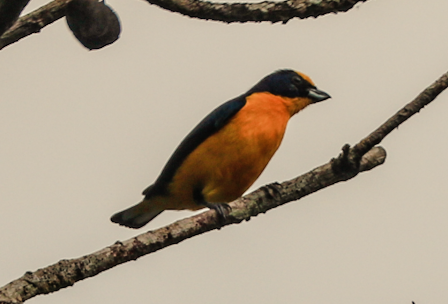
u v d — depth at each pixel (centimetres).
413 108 939
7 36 831
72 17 753
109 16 757
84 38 759
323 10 873
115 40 767
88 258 833
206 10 871
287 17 865
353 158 998
